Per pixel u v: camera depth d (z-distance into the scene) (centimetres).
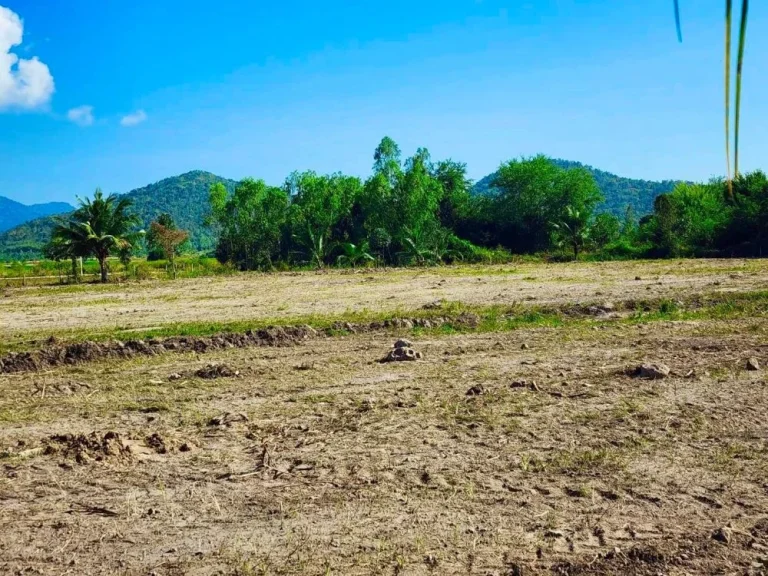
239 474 695
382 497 623
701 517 561
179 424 891
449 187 7394
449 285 2955
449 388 1045
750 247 5103
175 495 639
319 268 5478
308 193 6544
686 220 5616
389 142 6850
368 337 1580
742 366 1112
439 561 492
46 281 4553
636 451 733
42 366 1324
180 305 2480
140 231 4666
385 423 865
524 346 1363
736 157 125
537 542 521
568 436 791
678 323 1612
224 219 6581
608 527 545
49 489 657
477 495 623
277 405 977
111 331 1789
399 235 5931
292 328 1595
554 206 6969
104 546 532
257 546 526
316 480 672
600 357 1245
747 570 468
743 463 688
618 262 4638
